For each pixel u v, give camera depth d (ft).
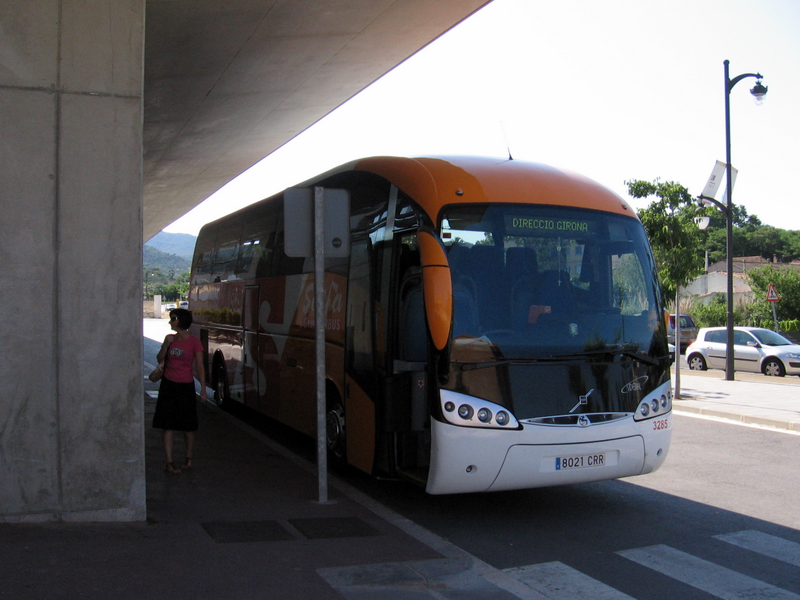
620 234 24.47
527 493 27.22
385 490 27.12
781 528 22.97
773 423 43.47
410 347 23.13
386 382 23.76
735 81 68.13
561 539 21.63
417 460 22.66
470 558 18.58
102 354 19.71
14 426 19.08
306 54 46.91
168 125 63.93
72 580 15.89
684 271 53.67
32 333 19.16
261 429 40.50
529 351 22.03
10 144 18.94
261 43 43.88
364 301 26.30
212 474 27.40
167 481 26.09
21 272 19.06
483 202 22.98
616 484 28.78
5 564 16.58
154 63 46.57
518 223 23.11
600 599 16.99
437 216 22.35
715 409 48.24
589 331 22.88
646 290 24.31
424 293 21.57
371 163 27.63
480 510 24.82
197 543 18.78
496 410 21.47
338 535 20.15
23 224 19.06
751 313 132.36
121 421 19.89
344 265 28.35
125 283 19.86
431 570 17.52
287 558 18.01
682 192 55.42
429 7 39.40
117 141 19.76
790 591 17.71
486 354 21.63
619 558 19.97
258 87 53.72
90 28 19.49
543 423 21.84
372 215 26.45
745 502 26.11
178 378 27.61
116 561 17.17
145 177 90.17
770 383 66.69
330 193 23.71
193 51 44.83
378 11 39.60
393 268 24.31
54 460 19.40
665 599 17.08
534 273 22.84
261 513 22.16
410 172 24.48
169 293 385.91
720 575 18.74
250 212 41.93
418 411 22.33
